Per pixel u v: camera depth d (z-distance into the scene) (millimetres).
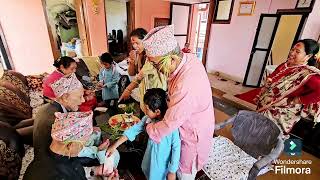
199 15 6012
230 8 4496
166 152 1130
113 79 2541
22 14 2871
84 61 3180
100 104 2533
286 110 1508
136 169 1624
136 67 1991
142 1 4555
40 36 3125
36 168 811
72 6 4738
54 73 1824
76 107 1130
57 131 793
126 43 5520
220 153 1428
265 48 3891
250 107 3143
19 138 1428
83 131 835
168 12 5270
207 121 1093
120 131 1685
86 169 1094
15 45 2963
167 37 928
